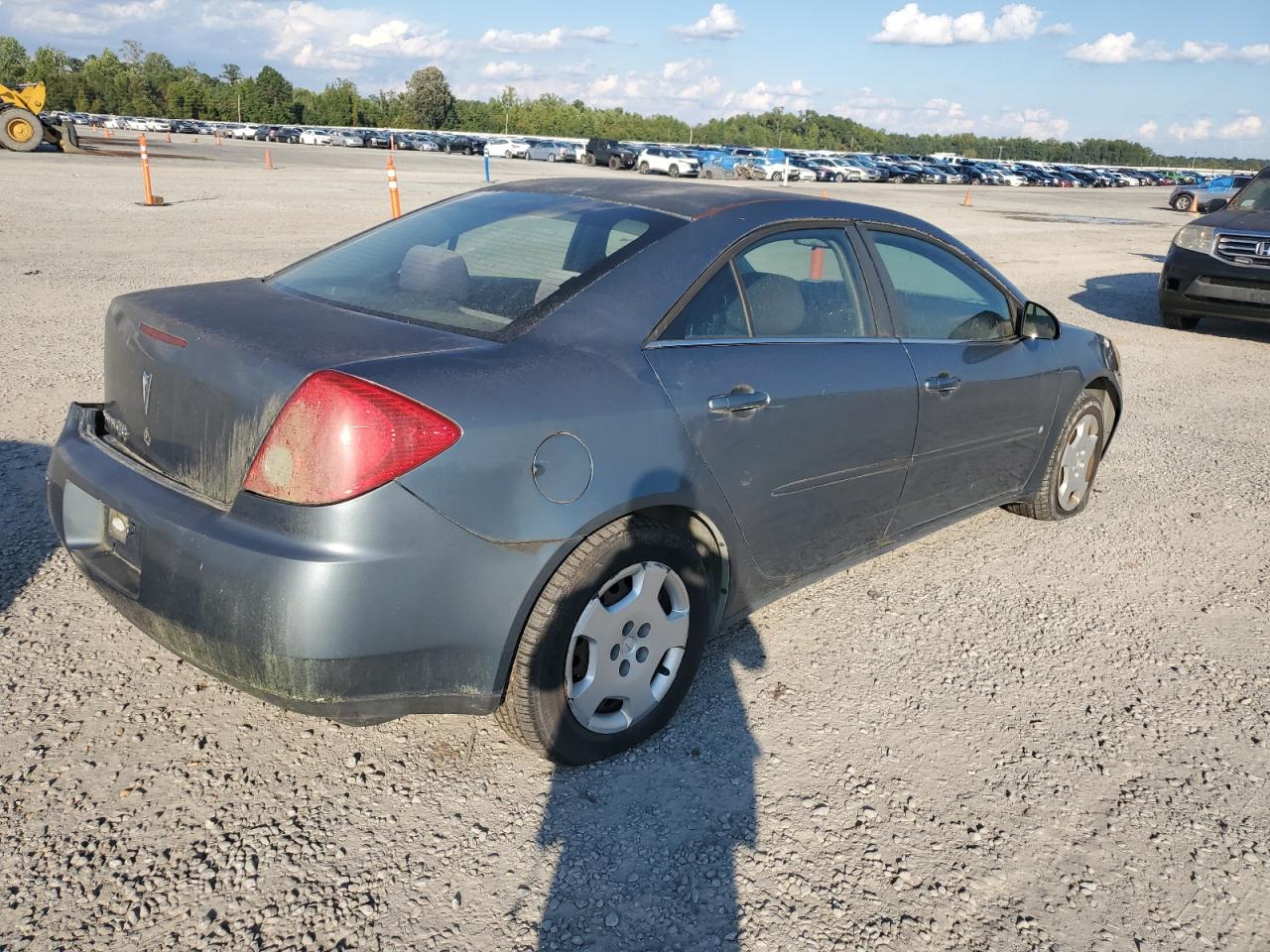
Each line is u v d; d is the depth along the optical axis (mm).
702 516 2836
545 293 2740
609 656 2654
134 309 2711
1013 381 4105
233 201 19047
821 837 2527
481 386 2340
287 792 2543
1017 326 4223
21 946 1999
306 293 2926
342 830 2420
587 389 2516
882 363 3416
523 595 2389
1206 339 11102
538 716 2525
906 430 3539
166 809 2439
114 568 2545
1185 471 6078
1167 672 3539
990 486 4316
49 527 3969
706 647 3469
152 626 2404
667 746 2871
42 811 2393
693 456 2740
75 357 6605
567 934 2154
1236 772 2957
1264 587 4363
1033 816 2678
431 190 24953
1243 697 3400
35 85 31922
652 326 2762
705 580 2871
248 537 2207
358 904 2188
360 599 2170
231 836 2365
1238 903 2408
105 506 2609
